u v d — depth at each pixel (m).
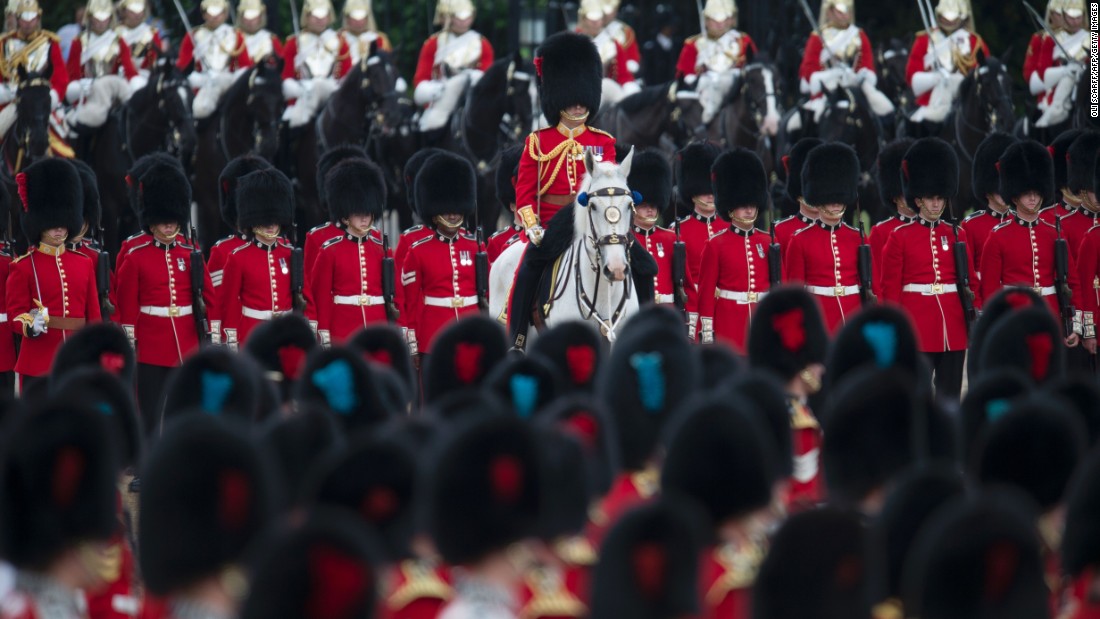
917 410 28.97
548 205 52.75
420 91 90.44
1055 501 27.48
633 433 29.73
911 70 95.06
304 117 91.00
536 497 21.64
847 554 21.80
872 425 28.42
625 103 87.88
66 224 56.56
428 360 36.19
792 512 22.55
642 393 29.77
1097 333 62.81
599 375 34.28
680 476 24.91
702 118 86.88
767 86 86.31
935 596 21.41
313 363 31.44
